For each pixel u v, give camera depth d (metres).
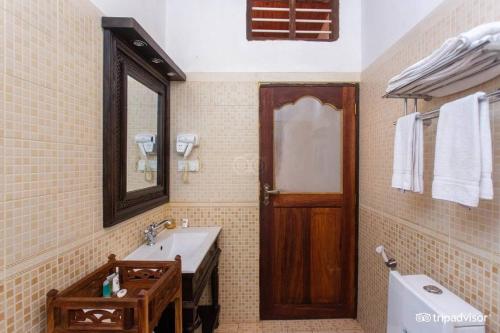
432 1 1.20
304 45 2.06
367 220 1.91
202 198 2.04
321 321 2.08
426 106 1.25
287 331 1.97
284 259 2.08
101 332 0.83
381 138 1.70
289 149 2.08
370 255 1.86
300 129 2.08
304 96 2.06
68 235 0.99
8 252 0.76
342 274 2.09
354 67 2.05
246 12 2.05
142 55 1.50
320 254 2.09
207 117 2.04
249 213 2.05
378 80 1.74
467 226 1.01
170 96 2.02
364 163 1.96
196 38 2.04
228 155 2.04
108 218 1.20
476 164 0.77
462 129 0.82
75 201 1.03
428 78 0.95
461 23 1.03
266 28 2.53
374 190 1.80
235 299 2.07
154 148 1.76
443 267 1.13
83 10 1.07
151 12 1.77
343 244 2.09
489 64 0.80
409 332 1.03
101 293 1.05
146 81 1.59
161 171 1.86
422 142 1.08
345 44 2.05
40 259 0.87
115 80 1.24
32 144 0.83
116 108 1.25
